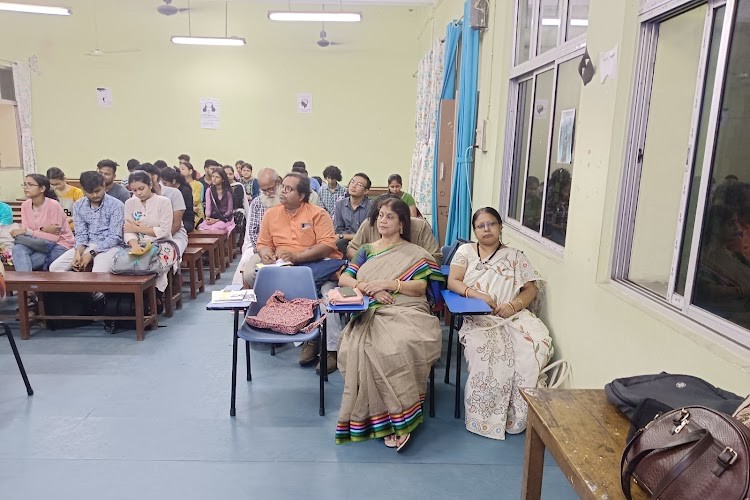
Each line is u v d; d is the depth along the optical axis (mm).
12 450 2176
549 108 2957
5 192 7070
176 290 4301
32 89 7578
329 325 3078
